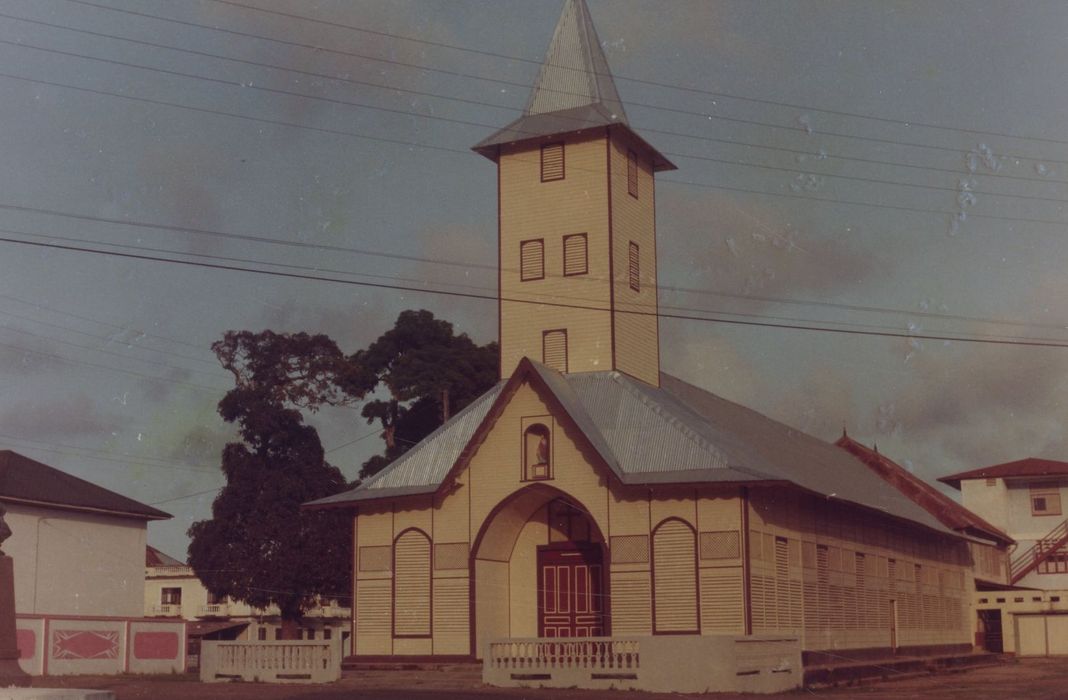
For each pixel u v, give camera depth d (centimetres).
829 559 3897
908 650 4597
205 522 6047
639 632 3341
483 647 3284
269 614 7269
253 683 3259
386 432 6781
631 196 4078
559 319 3916
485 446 3619
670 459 3438
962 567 5734
